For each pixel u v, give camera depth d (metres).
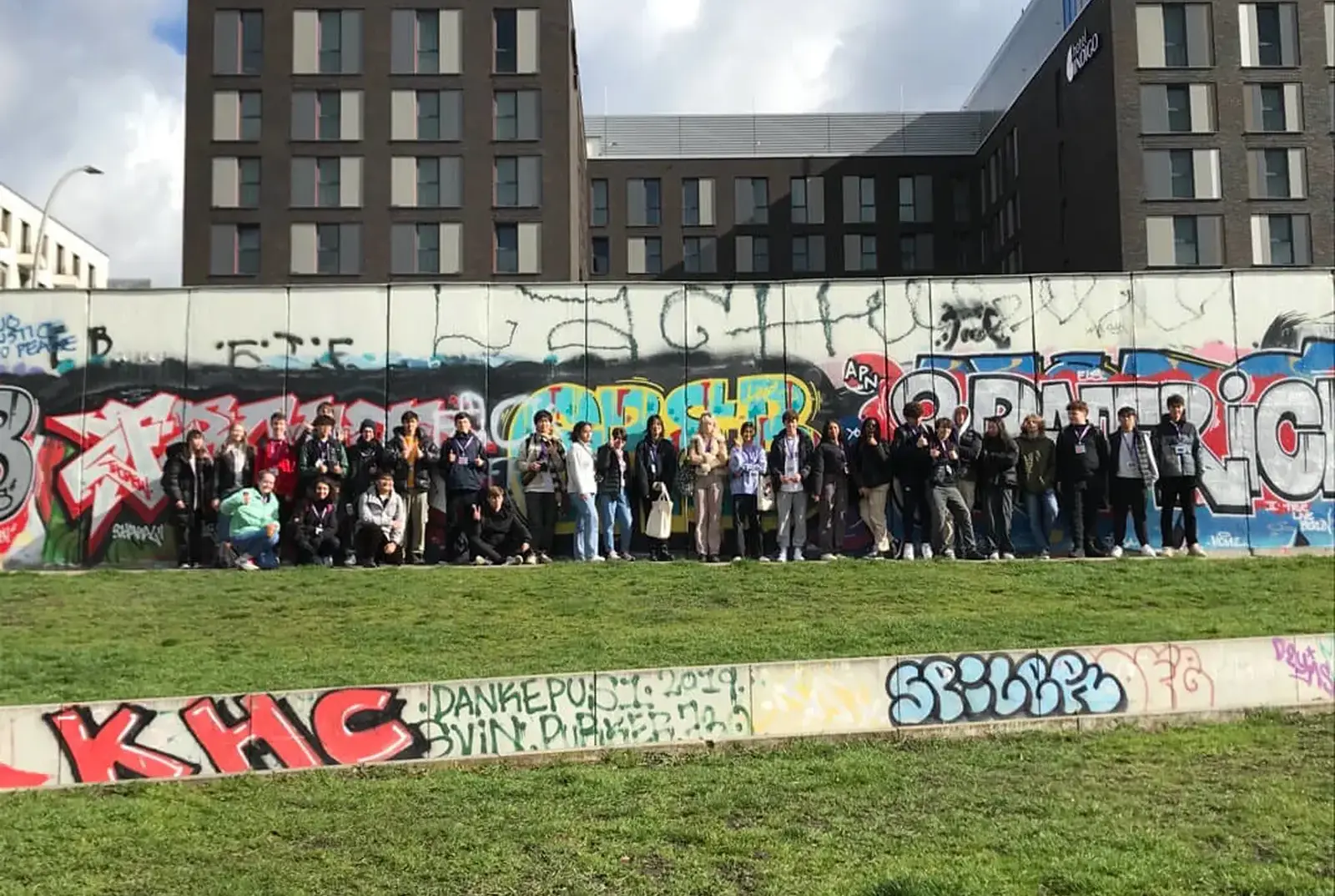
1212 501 17.67
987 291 18.14
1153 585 14.02
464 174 55.09
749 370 18.03
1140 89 49.31
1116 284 18.11
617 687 8.82
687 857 6.55
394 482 16.38
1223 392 17.92
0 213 72.75
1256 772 8.27
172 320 17.66
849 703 9.18
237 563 15.59
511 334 17.95
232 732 8.22
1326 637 10.29
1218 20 49.59
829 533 16.66
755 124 75.38
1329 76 49.72
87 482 17.28
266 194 54.56
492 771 8.27
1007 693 9.45
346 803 7.52
